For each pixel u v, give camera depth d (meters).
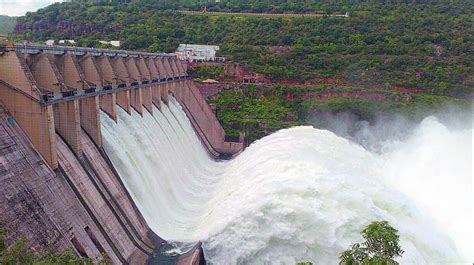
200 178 74.44
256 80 130.88
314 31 153.50
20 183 36.03
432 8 173.88
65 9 180.88
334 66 133.88
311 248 42.34
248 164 63.00
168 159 67.06
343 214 42.31
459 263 43.41
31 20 173.00
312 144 64.62
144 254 46.34
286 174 49.09
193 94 100.50
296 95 122.06
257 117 114.38
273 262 43.22
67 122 45.34
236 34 156.88
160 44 144.62
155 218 53.53
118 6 187.38
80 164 45.38
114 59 65.06
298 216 42.56
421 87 125.06
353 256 23.75
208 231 47.62
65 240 37.34
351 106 115.44
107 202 46.16
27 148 39.25
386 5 182.25
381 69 131.62
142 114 68.00
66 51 51.06
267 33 155.00
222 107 117.75
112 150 52.69
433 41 143.25
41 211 36.56
